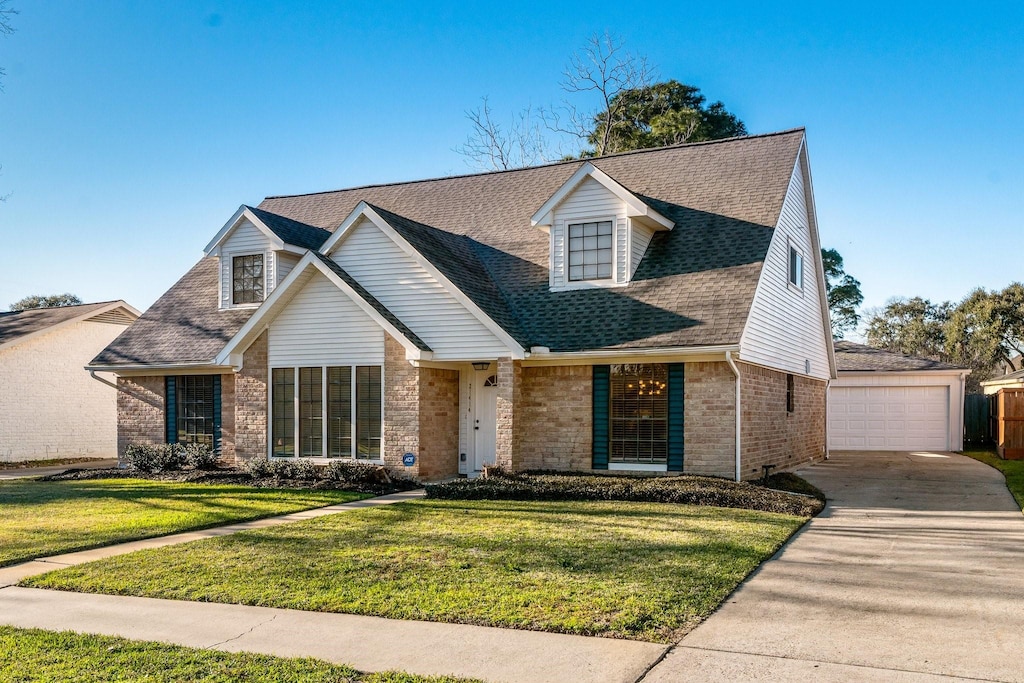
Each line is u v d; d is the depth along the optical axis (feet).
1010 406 74.59
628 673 18.20
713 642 20.30
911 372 87.35
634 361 51.37
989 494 48.57
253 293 66.18
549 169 71.82
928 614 22.76
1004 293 155.43
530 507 41.70
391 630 21.44
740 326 47.96
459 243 63.52
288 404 57.67
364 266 56.39
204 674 18.22
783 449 61.57
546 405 53.98
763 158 62.69
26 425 83.61
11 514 41.42
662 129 128.06
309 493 48.73
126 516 40.27
